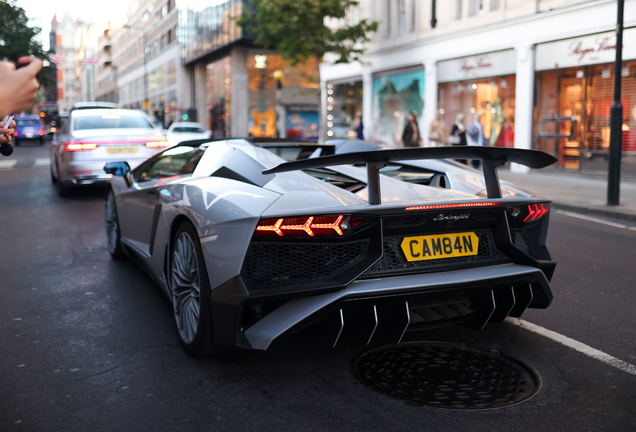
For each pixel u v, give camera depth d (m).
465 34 16.80
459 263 2.71
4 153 1.81
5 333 3.21
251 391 2.50
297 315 2.40
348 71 23.27
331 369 2.73
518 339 3.13
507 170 15.18
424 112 18.95
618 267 4.89
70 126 8.93
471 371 2.70
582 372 2.71
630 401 2.42
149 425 2.20
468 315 2.78
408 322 2.48
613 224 7.44
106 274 4.50
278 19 19.31
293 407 2.35
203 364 2.78
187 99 46.53
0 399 2.41
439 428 2.18
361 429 2.17
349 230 2.46
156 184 3.72
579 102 13.60
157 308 3.66
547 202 2.98
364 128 22.38
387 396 2.45
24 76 1.04
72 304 3.74
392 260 2.59
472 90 16.89
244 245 2.44
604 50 12.77
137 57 66.62
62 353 2.92
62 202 8.57
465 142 14.60
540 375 2.67
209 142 3.70
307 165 2.38
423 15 18.73
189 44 43.94
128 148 8.55
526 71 14.80
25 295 3.94
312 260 2.49
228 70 37.22
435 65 18.33
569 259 5.21
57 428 2.17
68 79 143.12
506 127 15.71
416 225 2.61
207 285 2.66
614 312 3.63
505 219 2.80
